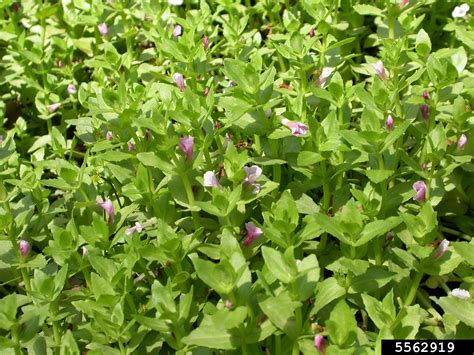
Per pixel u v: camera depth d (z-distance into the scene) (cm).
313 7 38
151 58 43
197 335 24
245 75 29
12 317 24
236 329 23
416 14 42
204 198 30
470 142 31
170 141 27
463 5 38
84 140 35
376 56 43
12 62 45
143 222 31
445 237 33
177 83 33
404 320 25
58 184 30
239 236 29
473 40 35
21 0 49
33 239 31
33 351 27
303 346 24
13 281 31
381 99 29
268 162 29
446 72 29
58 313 27
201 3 40
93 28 46
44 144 39
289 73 37
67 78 43
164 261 27
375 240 27
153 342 26
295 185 30
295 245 25
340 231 24
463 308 25
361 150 27
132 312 27
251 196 28
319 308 25
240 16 43
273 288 25
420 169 29
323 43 37
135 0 44
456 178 32
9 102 44
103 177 34
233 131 35
